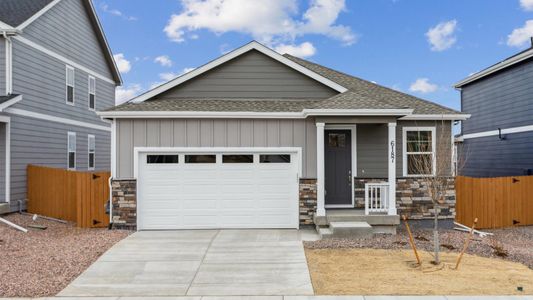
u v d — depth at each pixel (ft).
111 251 30.73
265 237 35.37
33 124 50.52
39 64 51.93
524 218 47.29
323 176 37.93
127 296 21.71
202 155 39.52
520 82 57.52
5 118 45.03
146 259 28.68
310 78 44.52
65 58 58.65
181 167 39.29
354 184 42.22
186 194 39.29
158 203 39.14
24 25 47.67
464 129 74.54
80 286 23.22
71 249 31.09
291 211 39.52
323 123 37.78
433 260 28.02
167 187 39.22
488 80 66.13
